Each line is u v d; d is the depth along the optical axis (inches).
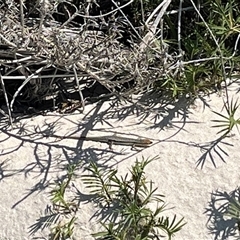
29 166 84.5
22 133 89.4
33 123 90.8
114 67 86.1
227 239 74.5
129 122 89.1
